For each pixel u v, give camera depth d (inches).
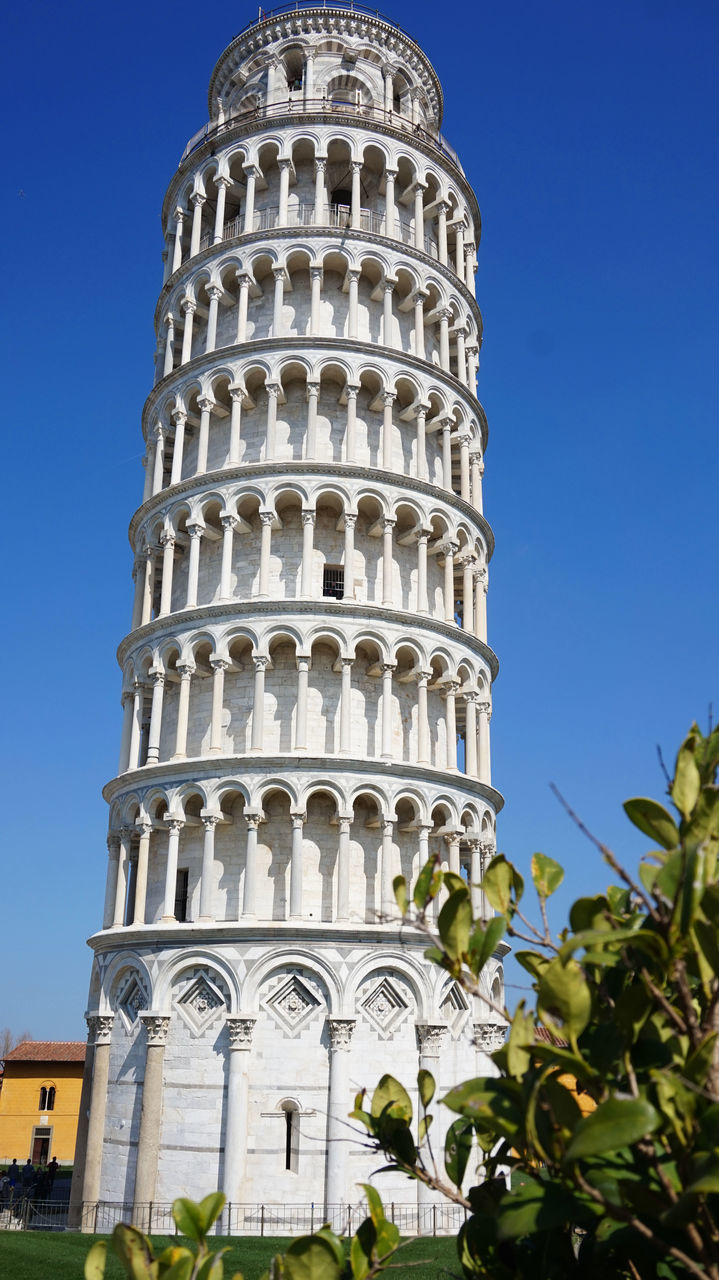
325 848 1797.5
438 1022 1685.5
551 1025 319.6
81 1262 1167.6
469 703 1989.4
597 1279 328.5
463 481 2166.6
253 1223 1529.3
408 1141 369.7
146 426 2299.5
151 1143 1619.1
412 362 2074.3
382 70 2400.3
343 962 1664.6
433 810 1835.6
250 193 2182.6
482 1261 349.4
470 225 2423.7
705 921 307.9
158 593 2149.4
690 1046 296.0
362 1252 338.0
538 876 387.5
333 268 2144.4
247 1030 1621.6
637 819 333.1
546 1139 289.7
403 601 2006.6
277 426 2038.6
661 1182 270.8
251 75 2434.8
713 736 344.2
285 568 1952.5
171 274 2341.3
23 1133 3361.2
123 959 1766.7
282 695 1873.8
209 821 1760.6
